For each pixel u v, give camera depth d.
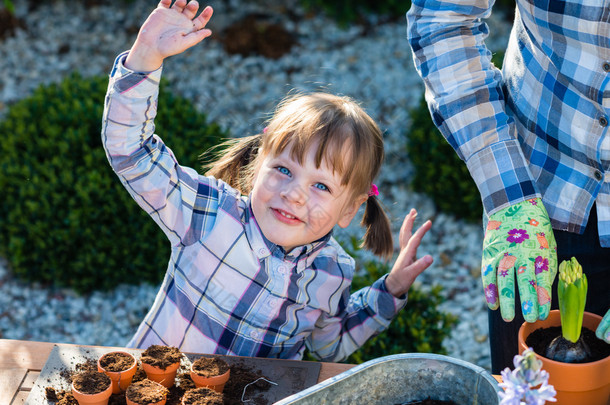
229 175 1.71
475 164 1.39
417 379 1.13
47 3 4.95
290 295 1.54
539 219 1.28
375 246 1.77
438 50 1.44
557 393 1.09
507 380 0.94
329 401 1.08
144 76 1.32
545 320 1.19
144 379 1.19
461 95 1.41
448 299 3.21
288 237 1.45
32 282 3.25
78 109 3.36
